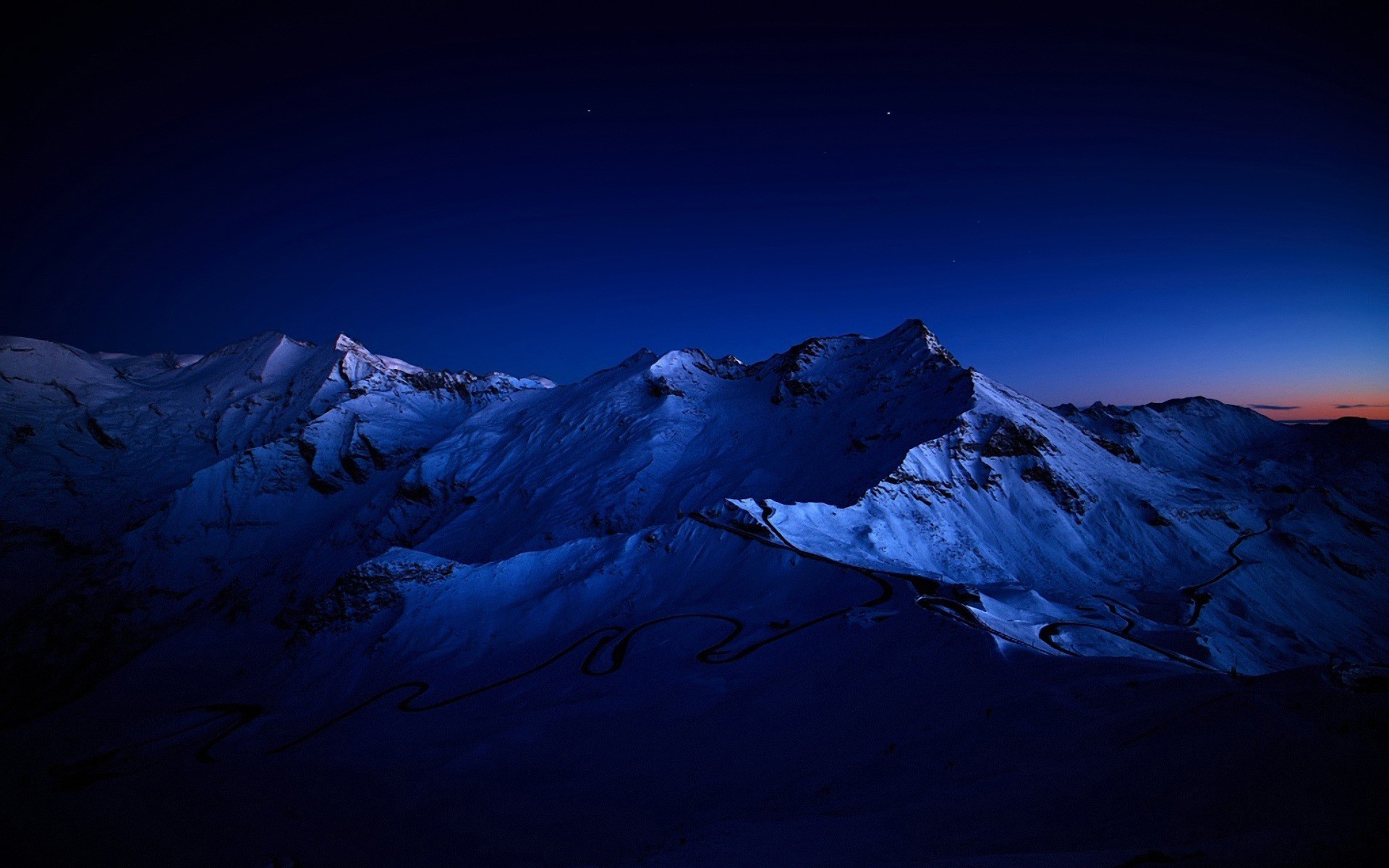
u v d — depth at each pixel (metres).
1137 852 16.36
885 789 28.66
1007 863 16.59
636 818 32.72
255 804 39.91
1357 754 19.22
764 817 28.42
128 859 32.06
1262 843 15.74
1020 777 25.39
